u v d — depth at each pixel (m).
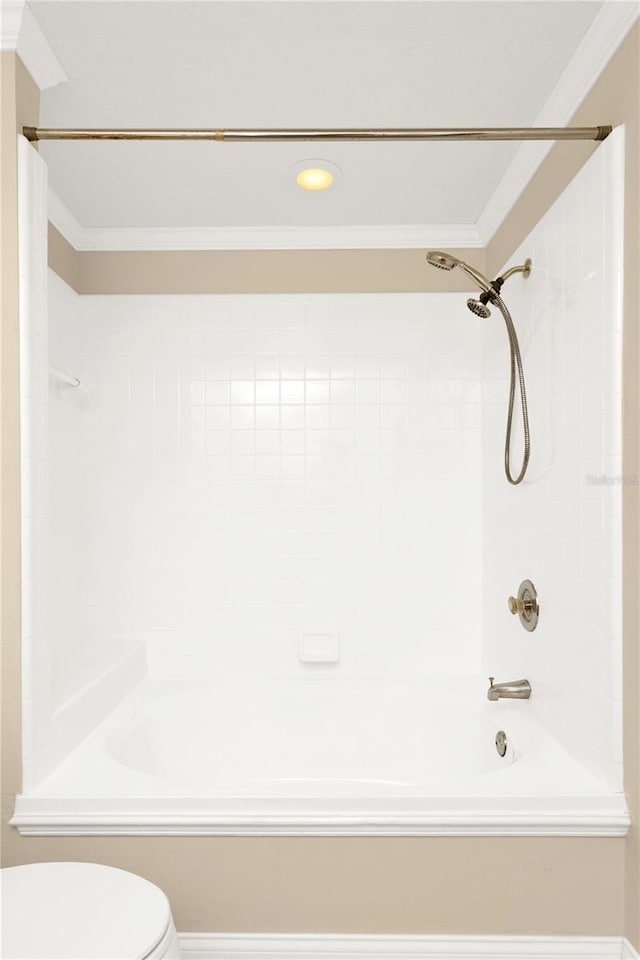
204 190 2.41
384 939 1.62
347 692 2.62
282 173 2.29
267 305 2.78
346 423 2.79
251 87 1.84
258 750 2.59
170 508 2.78
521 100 1.92
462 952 1.61
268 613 2.78
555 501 1.96
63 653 2.57
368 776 2.57
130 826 1.62
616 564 1.59
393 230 2.75
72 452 2.70
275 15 1.57
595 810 1.59
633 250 1.52
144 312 2.78
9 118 1.59
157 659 2.77
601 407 1.64
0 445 1.60
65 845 1.63
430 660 2.78
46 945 1.15
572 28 1.62
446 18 1.58
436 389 2.79
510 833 1.61
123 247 2.77
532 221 2.21
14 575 1.62
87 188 2.38
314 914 1.62
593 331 1.69
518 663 2.31
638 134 1.50
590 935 1.61
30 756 1.64
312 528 2.78
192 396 2.78
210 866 1.63
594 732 1.70
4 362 1.60
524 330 2.25
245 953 1.62
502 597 2.49
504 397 2.47
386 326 2.79
